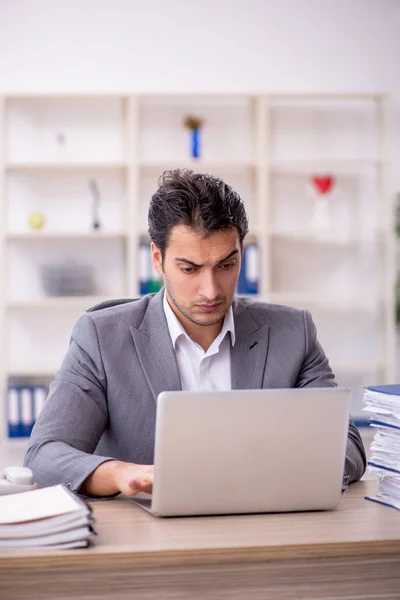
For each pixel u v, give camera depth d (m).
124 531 1.37
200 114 5.46
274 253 5.59
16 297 5.37
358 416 5.05
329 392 1.50
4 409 4.93
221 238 1.75
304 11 5.48
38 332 5.41
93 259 5.43
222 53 5.45
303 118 5.55
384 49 5.54
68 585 1.23
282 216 5.53
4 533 1.26
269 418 1.47
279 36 5.48
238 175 5.52
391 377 5.36
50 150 5.36
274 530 1.38
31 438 1.80
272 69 5.48
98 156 5.40
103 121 5.40
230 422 1.46
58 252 5.40
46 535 1.26
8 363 5.27
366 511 1.54
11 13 5.31
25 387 4.93
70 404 1.85
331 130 5.57
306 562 1.30
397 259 5.61
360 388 5.55
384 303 5.43
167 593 1.26
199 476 1.46
